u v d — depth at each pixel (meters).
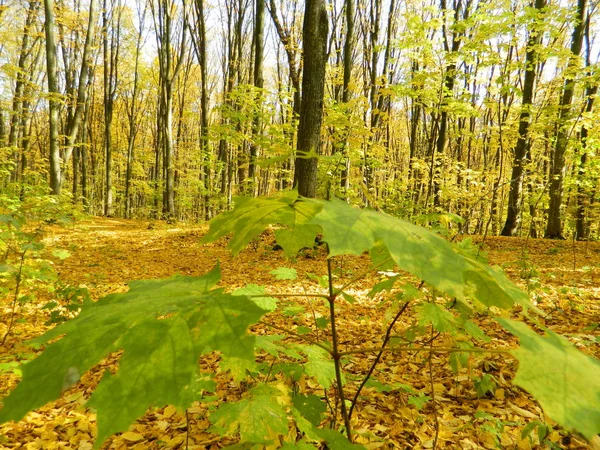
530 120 7.61
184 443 2.43
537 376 0.59
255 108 9.10
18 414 0.51
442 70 8.17
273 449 1.15
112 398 0.55
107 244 10.63
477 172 8.70
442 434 2.37
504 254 8.53
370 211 0.80
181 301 0.72
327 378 1.52
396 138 28.50
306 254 7.92
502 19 6.47
